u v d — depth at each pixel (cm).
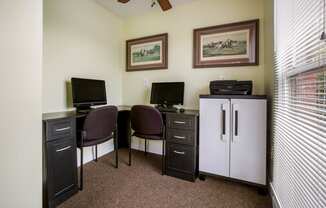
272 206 158
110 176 212
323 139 75
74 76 233
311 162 84
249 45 224
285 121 131
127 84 318
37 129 123
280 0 147
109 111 203
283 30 139
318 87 85
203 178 206
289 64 125
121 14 303
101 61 276
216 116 196
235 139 188
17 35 109
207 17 249
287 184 122
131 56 312
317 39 82
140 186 190
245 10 226
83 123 186
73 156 175
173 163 214
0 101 103
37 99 123
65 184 166
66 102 224
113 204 159
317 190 78
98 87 246
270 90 184
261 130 177
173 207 156
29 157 119
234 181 191
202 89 255
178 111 229
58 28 211
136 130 229
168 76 281
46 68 200
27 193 118
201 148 205
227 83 199
